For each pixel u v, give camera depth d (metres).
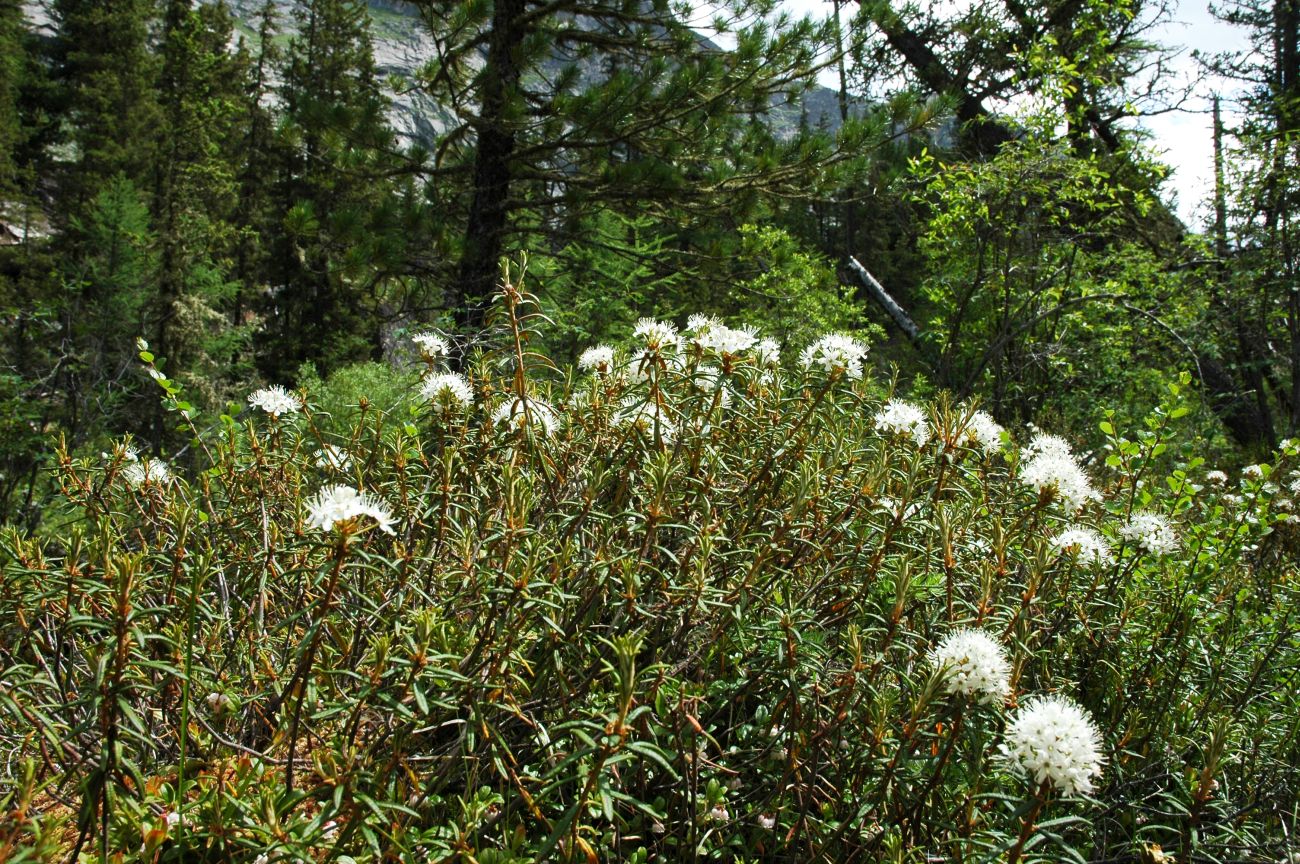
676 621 2.12
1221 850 2.06
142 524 2.53
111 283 18.80
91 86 26.70
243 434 2.64
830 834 1.82
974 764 1.76
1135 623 2.69
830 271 10.82
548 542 2.13
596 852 1.66
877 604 2.15
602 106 8.32
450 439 2.56
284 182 27.58
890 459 2.44
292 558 2.23
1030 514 2.57
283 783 1.79
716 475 2.27
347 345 24.33
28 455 9.35
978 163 8.95
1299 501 3.67
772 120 10.41
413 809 1.66
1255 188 9.88
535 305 2.53
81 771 1.74
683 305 11.52
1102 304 8.62
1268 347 10.56
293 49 31.84
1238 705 2.65
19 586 1.91
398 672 1.58
